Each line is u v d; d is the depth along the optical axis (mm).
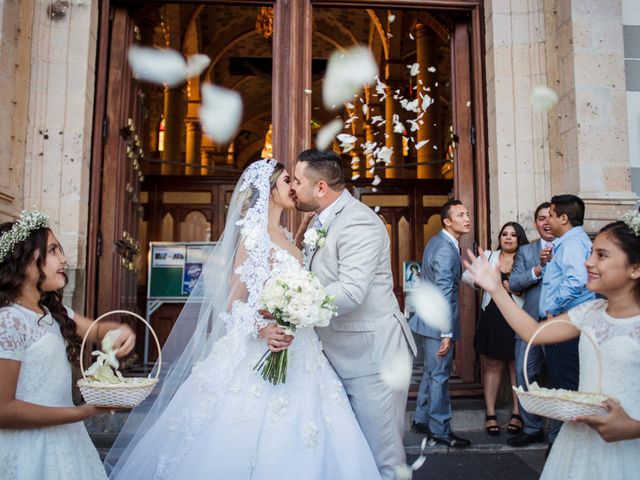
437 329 3939
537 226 4137
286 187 2539
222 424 2152
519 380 4043
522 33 4906
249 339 2312
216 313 2455
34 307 1912
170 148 12891
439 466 3574
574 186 4473
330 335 2443
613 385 1712
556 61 4812
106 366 1935
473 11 5172
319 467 2098
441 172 12359
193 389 2299
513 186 4781
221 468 2066
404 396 2459
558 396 1632
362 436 2287
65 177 4496
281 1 4996
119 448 2695
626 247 1721
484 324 4332
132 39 5270
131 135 5309
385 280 2502
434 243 4113
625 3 4941
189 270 6535
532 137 4820
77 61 4617
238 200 2514
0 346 1733
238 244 2465
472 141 5129
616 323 1756
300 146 4840
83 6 4664
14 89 4371
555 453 1852
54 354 1875
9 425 1728
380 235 2428
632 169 4723
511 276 4172
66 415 1787
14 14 4336
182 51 13250
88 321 2156
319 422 2189
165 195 8398
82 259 4535
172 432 2246
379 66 14531
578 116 4461
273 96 4914
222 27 15562
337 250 2404
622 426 1535
